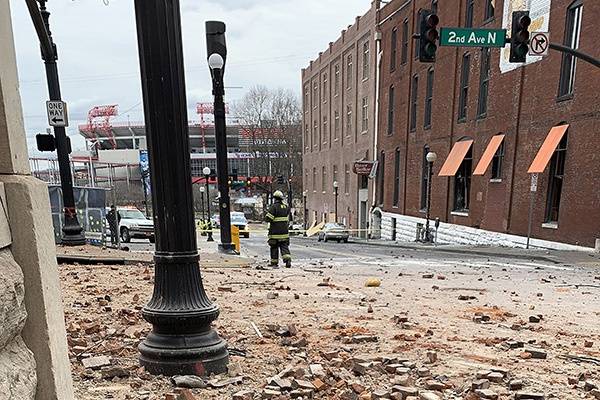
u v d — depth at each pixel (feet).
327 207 187.32
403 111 118.62
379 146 135.33
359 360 13.52
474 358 14.49
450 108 95.76
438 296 27.27
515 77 74.54
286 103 278.26
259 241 124.06
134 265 36.83
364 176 150.71
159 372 11.75
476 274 41.83
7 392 5.30
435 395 10.94
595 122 59.06
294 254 72.74
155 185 12.06
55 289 6.82
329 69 181.78
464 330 18.40
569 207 63.46
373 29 136.15
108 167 200.95
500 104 79.05
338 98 172.65
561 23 64.69
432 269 46.09
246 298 23.84
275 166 271.28
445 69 97.45
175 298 12.04
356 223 153.79
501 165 79.20
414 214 112.57
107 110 338.75
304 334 16.74
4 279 5.50
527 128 72.23
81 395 10.38
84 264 36.65
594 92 59.06
